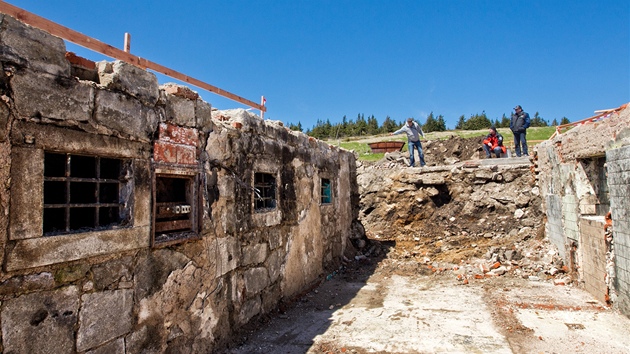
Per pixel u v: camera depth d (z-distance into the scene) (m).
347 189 9.24
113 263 2.94
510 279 6.95
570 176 6.80
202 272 3.93
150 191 3.28
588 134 6.03
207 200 4.05
